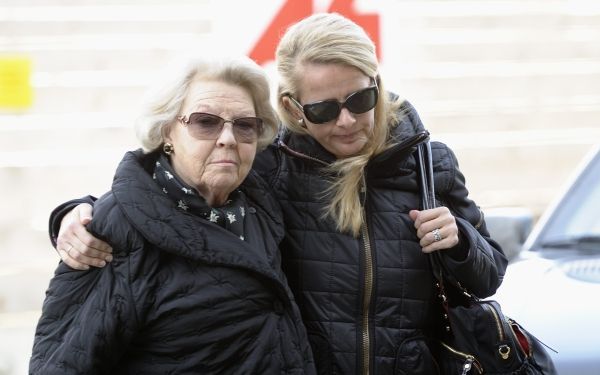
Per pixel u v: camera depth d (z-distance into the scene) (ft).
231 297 12.93
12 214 46.50
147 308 12.76
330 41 14.10
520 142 55.16
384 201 14.73
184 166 13.50
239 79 13.56
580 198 22.38
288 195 14.84
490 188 53.93
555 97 56.24
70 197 47.62
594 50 57.16
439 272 14.56
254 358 13.00
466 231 14.52
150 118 13.50
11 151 48.21
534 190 53.67
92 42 49.93
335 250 14.46
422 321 14.55
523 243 22.44
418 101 55.21
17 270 43.27
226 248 13.01
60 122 48.83
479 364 14.65
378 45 24.35
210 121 13.26
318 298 14.39
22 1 49.57
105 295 12.74
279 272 13.75
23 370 34.17
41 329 13.03
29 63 30.07
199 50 13.71
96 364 12.69
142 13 50.42
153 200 13.03
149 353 12.96
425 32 55.57
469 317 14.48
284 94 14.62
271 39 24.11
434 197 14.76
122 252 12.87
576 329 17.47
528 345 14.98
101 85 49.62
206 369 12.90
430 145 15.26
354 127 14.30
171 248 12.76
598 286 19.08
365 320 14.33
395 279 14.37
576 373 16.40
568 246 21.27
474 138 55.11
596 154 23.61
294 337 13.41
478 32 56.18
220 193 13.62
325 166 14.73
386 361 14.26
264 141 14.34
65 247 13.01
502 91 55.88
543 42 56.95
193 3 50.83
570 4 57.36
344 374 14.21
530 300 18.75
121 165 13.41
